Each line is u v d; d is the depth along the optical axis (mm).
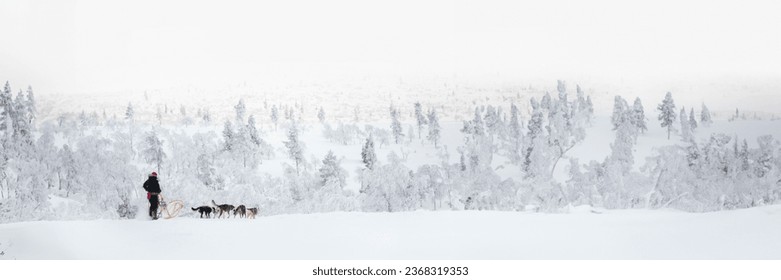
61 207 41812
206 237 15617
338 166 60500
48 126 69562
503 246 14594
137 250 14172
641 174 46594
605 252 13773
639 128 132625
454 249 14227
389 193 51000
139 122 135125
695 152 54594
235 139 94438
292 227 17297
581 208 28641
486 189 54812
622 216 20312
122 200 42344
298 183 51906
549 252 13891
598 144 119250
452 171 57688
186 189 33344
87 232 16266
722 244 13891
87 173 54062
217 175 58438
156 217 19328
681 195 45562
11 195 49812
